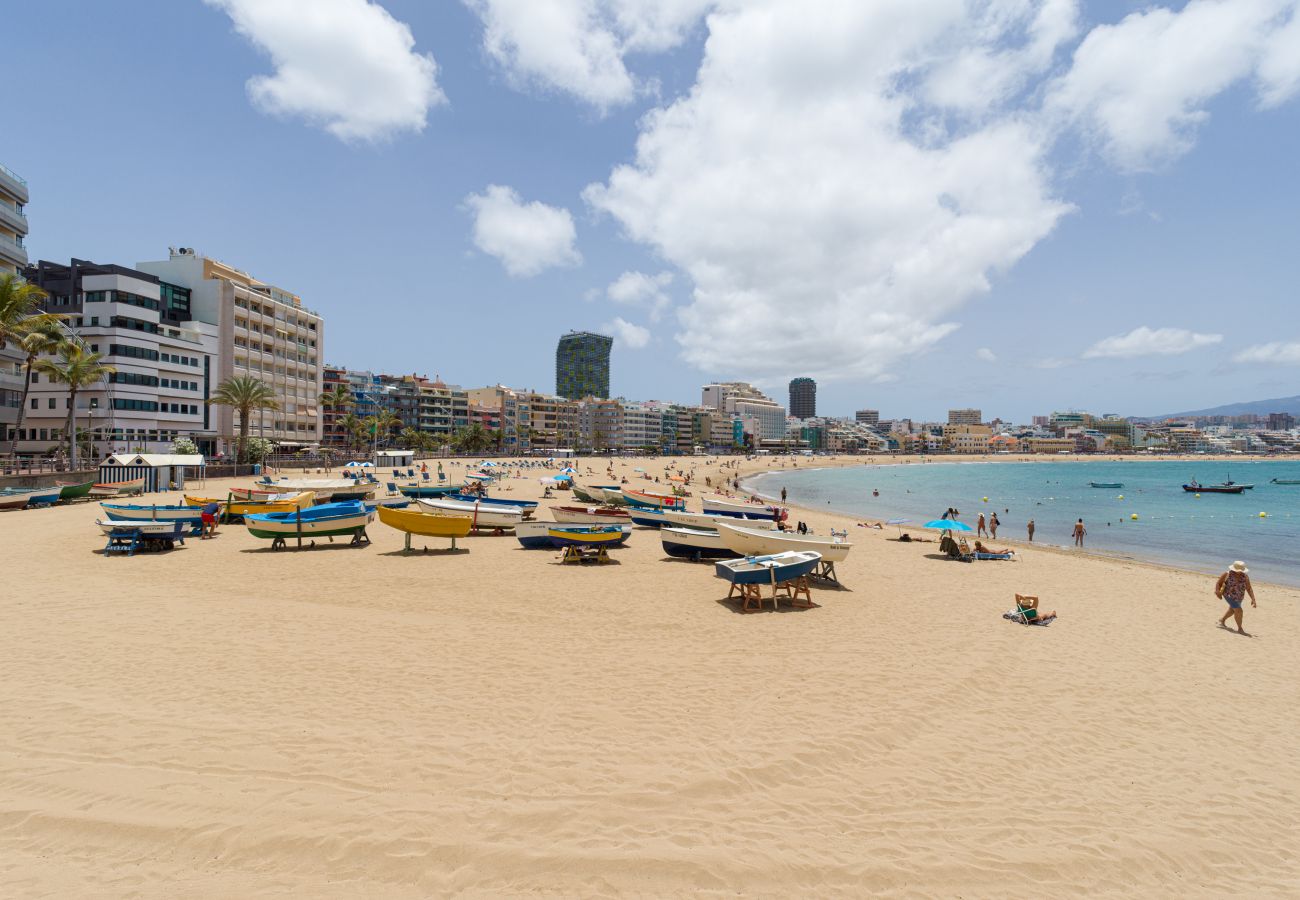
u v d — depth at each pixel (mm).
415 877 5238
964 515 59344
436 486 45594
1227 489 90062
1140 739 9266
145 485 45750
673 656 12078
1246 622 17594
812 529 38875
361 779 6770
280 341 95125
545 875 5352
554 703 9359
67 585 16906
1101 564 28406
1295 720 10352
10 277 46844
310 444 98875
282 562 21328
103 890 5000
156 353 73688
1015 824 6742
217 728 7996
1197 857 6414
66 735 7664
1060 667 12461
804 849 5977
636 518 33125
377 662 10977
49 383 68812
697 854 5730
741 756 7797
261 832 5703
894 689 10633
